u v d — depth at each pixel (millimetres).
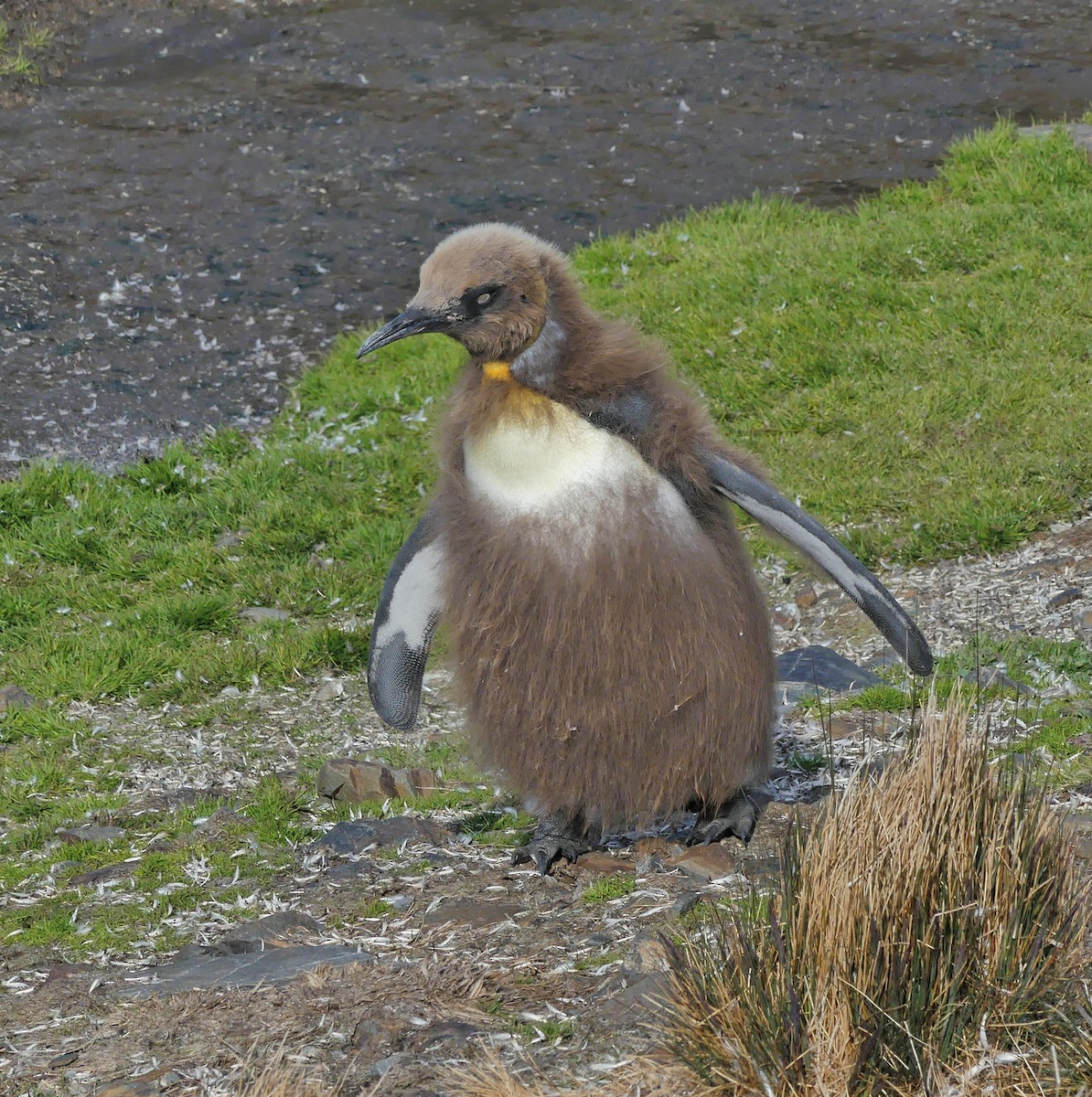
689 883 7152
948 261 19703
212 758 11078
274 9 35781
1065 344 17000
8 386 20406
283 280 23594
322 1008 6137
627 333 7449
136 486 17344
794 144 27578
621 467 7043
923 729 5781
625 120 29234
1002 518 13570
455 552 7352
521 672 7238
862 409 16359
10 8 33781
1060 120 27625
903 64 31688
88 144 28531
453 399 7605
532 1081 5328
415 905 7398
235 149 28328
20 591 14953
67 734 11805
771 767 8102
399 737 11266
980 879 5203
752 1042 4980
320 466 17266
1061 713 9203
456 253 7113
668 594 7004
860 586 7184
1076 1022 5062
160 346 21656
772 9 35969
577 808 7723
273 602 14562
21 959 7230
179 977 6672
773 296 19266
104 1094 5562
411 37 34094
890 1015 4855
